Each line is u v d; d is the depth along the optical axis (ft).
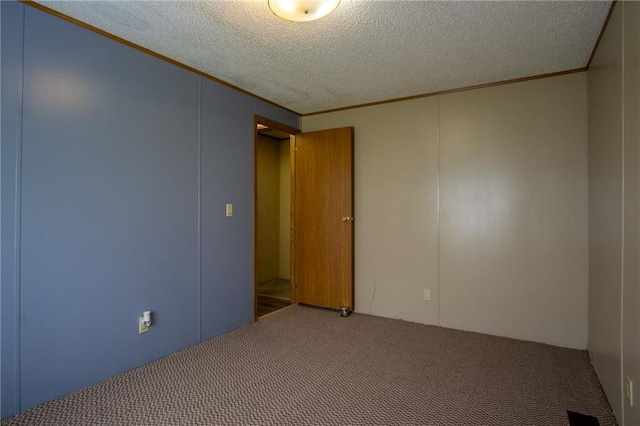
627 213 5.50
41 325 6.32
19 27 6.00
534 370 7.86
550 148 9.35
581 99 8.98
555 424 5.91
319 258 12.78
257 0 6.07
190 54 8.27
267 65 8.87
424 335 10.06
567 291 9.16
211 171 9.76
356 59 8.48
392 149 11.67
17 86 5.97
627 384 5.45
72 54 6.70
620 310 5.87
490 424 5.91
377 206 11.94
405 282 11.44
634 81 5.12
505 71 9.20
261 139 17.72
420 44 7.66
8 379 5.94
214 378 7.48
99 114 7.13
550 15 6.47
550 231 9.36
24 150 6.06
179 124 8.82
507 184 9.89
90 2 6.14
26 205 6.09
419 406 6.45
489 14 6.45
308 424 5.92
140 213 7.93
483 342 9.52
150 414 6.16
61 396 6.60
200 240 9.45
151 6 6.27
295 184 13.42
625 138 5.59
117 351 7.52
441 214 10.84
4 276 5.87
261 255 17.65
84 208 6.90
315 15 6.25
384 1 6.03
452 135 10.66
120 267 7.54
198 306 9.41
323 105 12.37
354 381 7.38
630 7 5.30
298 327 10.77
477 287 10.31
